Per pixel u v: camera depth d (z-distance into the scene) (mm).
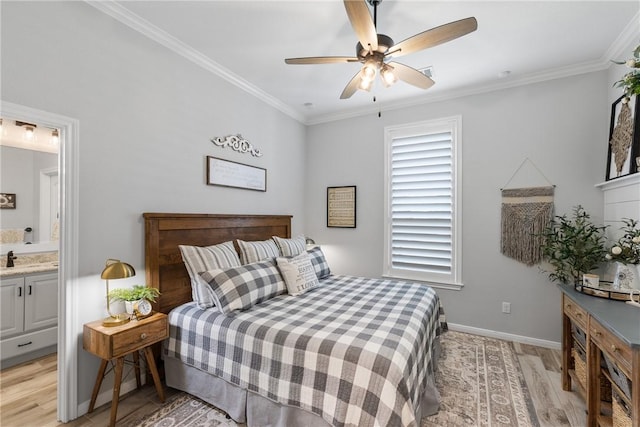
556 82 2977
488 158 3270
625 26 2248
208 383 2012
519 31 2320
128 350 1853
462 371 2531
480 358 2760
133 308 2025
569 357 2258
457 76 3074
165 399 2123
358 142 4066
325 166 4316
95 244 2016
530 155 3078
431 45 1742
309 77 3145
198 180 2770
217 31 2361
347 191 4121
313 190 4410
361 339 1641
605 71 2785
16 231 2994
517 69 2932
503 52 2623
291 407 1659
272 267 2596
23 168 3057
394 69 2076
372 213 3953
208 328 2012
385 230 3846
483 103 3303
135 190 2254
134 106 2248
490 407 2057
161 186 2441
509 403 2102
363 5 1424
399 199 3787
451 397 2168
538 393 2223
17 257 2979
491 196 3252
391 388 1384
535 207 3023
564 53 2639
